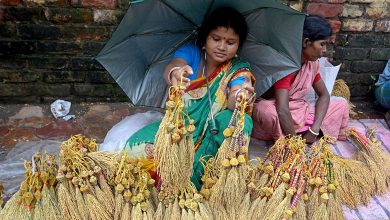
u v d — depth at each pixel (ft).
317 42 8.80
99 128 10.81
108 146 8.87
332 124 9.98
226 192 7.20
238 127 6.96
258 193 7.47
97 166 7.22
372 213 8.41
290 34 7.80
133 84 8.61
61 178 7.07
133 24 7.54
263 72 8.81
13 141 10.04
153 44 8.30
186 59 8.25
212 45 7.75
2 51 10.93
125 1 10.83
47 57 11.17
